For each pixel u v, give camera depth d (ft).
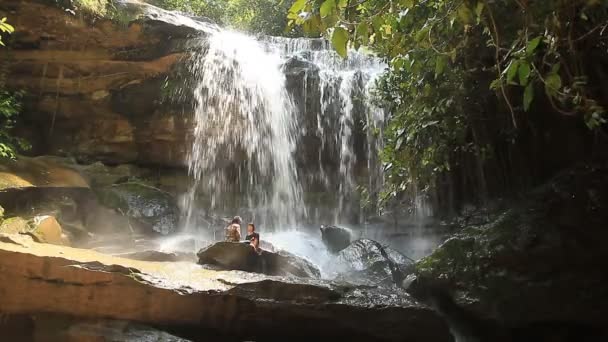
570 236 22.30
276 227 40.09
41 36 35.12
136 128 39.27
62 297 19.74
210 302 19.88
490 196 29.68
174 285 20.07
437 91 24.17
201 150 40.19
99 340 18.67
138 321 19.61
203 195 39.88
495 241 23.49
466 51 22.74
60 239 26.91
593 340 21.91
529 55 11.52
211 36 40.34
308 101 40.78
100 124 38.83
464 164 30.76
